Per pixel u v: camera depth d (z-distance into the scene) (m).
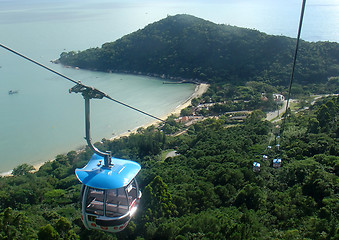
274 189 37.38
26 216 35.16
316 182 33.78
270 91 115.56
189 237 27.48
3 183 52.00
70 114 98.50
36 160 72.12
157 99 116.88
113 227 12.40
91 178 11.99
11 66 154.50
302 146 48.59
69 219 37.59
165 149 74.94
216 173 43.25
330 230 24.67
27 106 104.19
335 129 55.22
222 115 93.75
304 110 89.56
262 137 62.84
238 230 25.59
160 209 32.88
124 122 94.00
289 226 27.78
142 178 47.81
